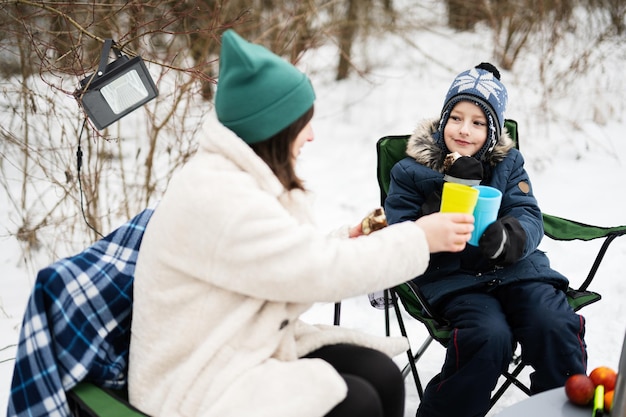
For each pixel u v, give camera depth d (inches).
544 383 80.0
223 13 153.6
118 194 151.3
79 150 85.0
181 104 163.5
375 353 65.2
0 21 125.8
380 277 58.4
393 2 250.5
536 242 85.8
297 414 53.9
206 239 55.7
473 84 89.9
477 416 79.8
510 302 84.7
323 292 56.9
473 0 243.6
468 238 62.5
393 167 95.3
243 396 55.9
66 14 121.6
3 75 137.5
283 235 55.8
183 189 57.2
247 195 55.7
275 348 59.9
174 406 57.8
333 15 222.5
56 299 59.8
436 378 82.4
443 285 87.0
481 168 84.4
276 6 177.0
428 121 95.6
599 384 63.0
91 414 55.7
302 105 59.0
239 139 58.0
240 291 56.6
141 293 60.4
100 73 77.5
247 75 56.4
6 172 156.5
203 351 57.7
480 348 77.3
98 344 61.6
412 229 60.0
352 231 70.2
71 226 130.5
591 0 238.4
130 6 124.0
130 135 180.5
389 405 63.4
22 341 59.5
